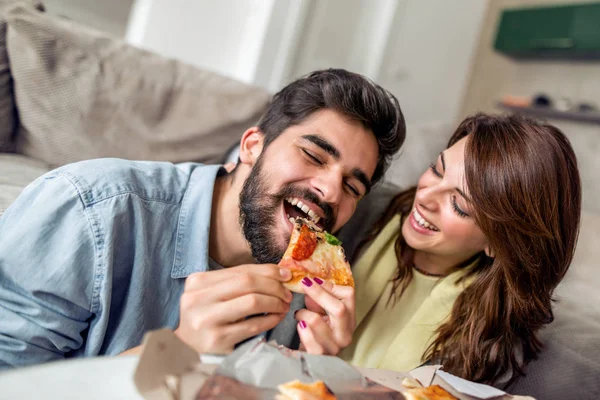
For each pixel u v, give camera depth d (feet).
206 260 2.87
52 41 4.58
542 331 3.30
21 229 2.41
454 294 3.47
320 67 10.63
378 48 11.11
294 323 3.46
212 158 5.30
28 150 4.70
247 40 9.62
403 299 3.72
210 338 2.07
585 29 10.07
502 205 2.97
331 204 2.88
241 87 5.60
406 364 3.34
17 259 2.35
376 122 2.97
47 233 2.42
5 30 4.50
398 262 3.71
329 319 2.65
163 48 8.86
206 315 2.08
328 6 10.23
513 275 3.17
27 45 4.48
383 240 3.85
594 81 10.55
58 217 2.46
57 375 1.46
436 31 11.75
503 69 12.41
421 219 3.36
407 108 12.11
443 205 3.21
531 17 11.12
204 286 2.23
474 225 3.16
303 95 3.01
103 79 4.77
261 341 1.82
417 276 3.74
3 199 3.27
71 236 2.46
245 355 1.70
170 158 5.06
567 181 3.13
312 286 2.45
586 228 5.49
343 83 2.96
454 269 3.63
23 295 2.39
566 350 3.11
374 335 3.61
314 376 1.69
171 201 2.99
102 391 1.45
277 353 1.76
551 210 3.06
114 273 2.70
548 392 3.03
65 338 2.50
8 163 4.19
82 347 2.72
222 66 9.67
